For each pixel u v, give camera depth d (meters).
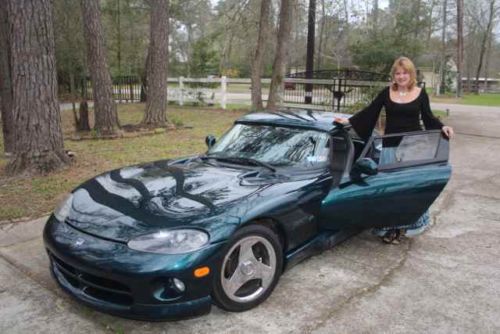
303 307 3.35
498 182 7.21
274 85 15.30
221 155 4.41
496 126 14.38
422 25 19.97
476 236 4.89
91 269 2.90
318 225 3.87
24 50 6.64
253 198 3.36
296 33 25.55
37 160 6.91
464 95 40.53
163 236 2.92
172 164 4.28
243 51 19.77
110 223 3.11
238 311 3.23
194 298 2.93
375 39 18.47
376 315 3.26
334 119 4.58
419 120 4.50
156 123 12.47
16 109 6.82
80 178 6.71
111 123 10.97
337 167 4.09
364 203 4.04
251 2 16.64
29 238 4.60
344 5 18.67
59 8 13.35
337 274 3.91
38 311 3.28
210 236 2.96
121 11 23.16
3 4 8.28
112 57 23.84
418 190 4.23
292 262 3.70
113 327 3.09
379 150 4.42
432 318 3.24
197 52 21.39
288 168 4.00
